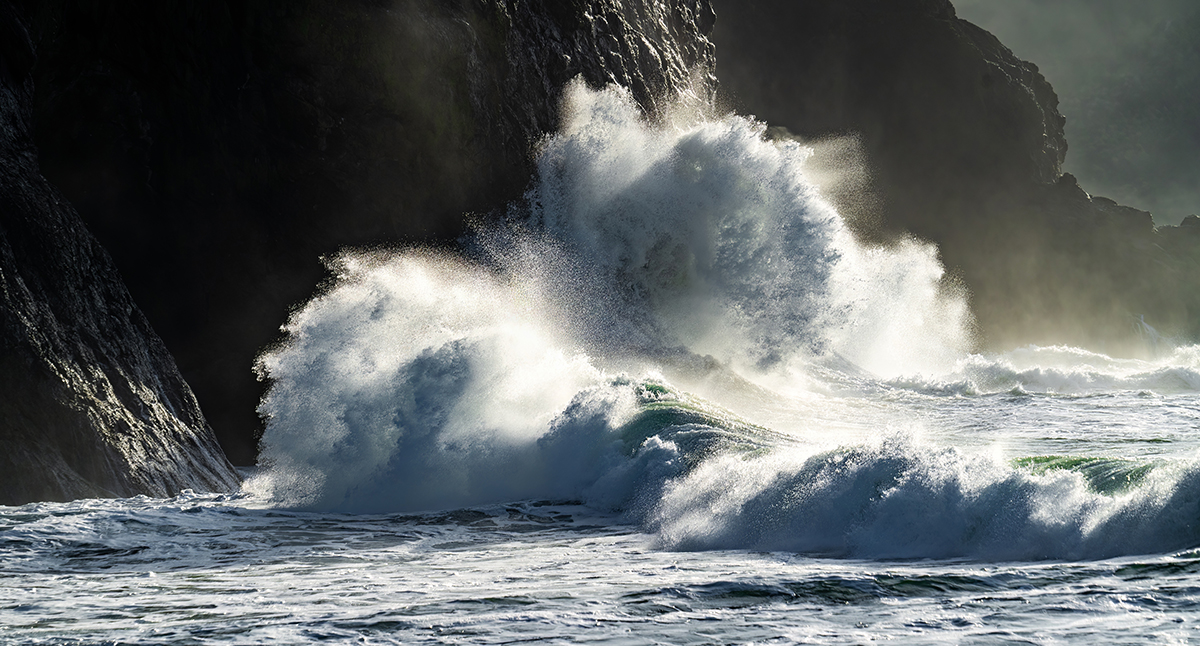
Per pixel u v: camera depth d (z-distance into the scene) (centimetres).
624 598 1650
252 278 6600
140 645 1439
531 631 1430
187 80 6444
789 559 2055
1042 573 1681
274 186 6725
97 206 6069
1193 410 6078
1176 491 1853
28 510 3334
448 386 3988
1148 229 18525
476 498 3497
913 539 2064
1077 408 6475
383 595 1814
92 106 6141
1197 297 17212
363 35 6794
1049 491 2009
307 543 2706
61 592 1997
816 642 1300
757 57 18675
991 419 6072
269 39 6569
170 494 4822
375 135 6950
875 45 18838
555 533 2802
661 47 10575
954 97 18462
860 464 2398
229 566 2336
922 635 1316
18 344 4572
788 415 6500
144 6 6359
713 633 1380
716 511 2602
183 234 6391
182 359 6281
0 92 5878
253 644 1411
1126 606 1402
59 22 6412
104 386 4919
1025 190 18250
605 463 3462
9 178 5356
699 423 3678
